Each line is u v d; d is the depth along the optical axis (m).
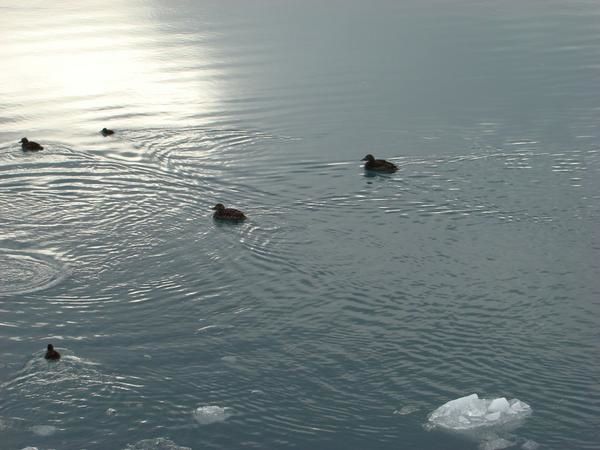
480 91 52.78
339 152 44.53
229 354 28.94
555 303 31.95
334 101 51.47
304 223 37.75
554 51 60.44
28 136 46.53
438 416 25.81
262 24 67.88
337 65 57.81
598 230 36.81
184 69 57.12
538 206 38.81
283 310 31.56
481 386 27.34
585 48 61.00
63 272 33.69
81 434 25.00
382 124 48.03
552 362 28.55
